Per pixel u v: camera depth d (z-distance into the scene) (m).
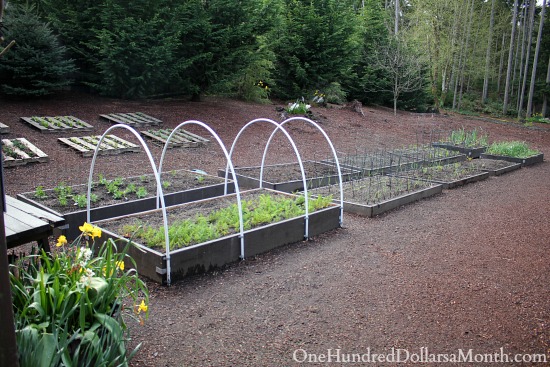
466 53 30.36
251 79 16.75
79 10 11.97
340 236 5.68
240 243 4.69
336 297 3.95
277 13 15.21
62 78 11.47
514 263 4.90
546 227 6.34
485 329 3.47
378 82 21.89
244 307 3.72
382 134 16.16
